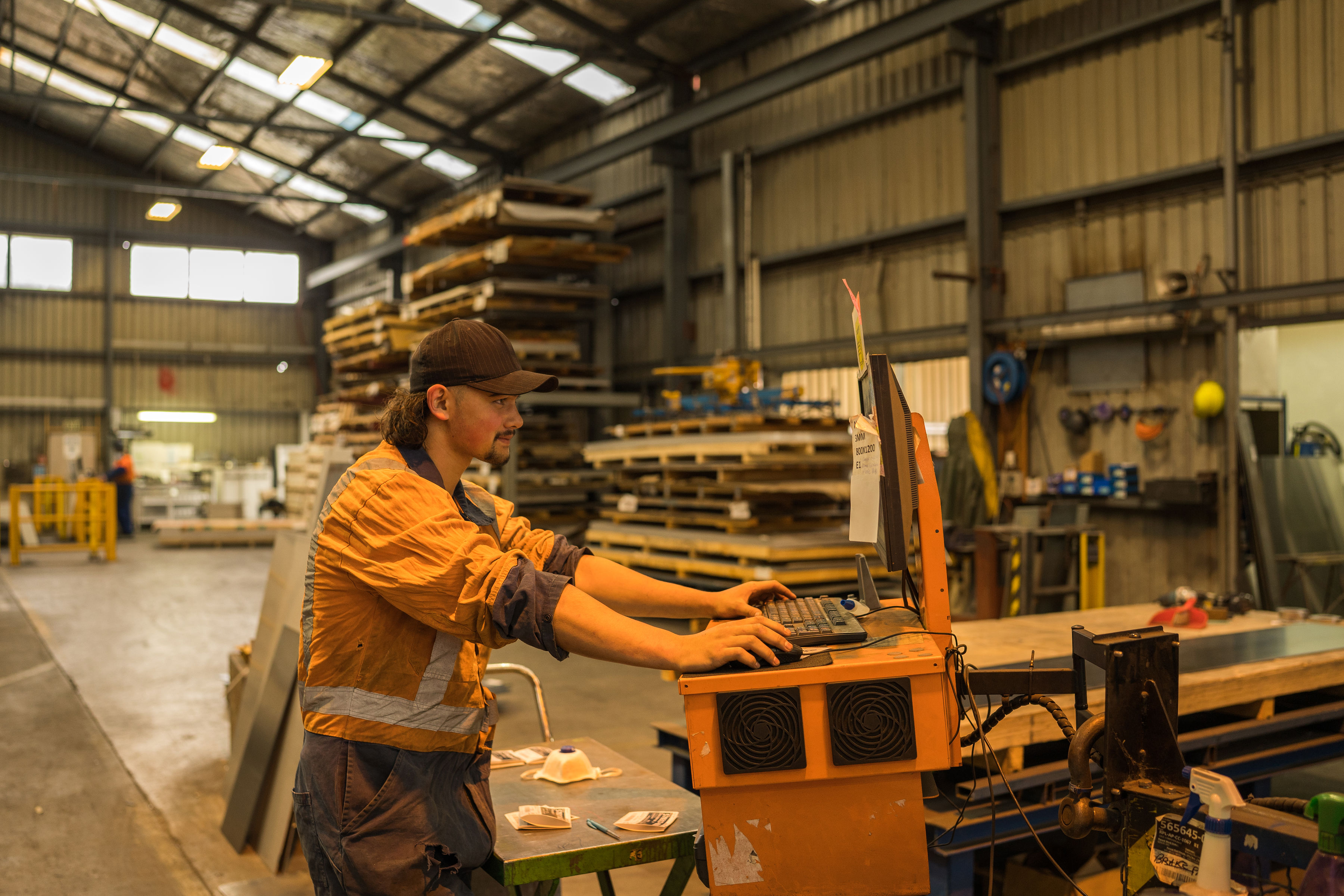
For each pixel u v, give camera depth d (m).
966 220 9.27
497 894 2.09
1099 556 7.79
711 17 11.14
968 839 2.63
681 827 2.00
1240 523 7.45
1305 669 3.30
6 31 15.16
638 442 9.38
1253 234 7.48
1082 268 8.54
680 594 1.91
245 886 3.51
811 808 1.56
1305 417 10.80
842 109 10.62
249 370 21.34
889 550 1.66
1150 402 8.08
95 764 4.93
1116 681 1.77
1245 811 1.65
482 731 1.81
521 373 1.77
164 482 19.84
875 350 10.34
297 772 1.73
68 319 19.64
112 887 3.52
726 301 11.59
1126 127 8.18
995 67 9.03
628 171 13.57
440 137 15.41
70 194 19.58
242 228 21.03
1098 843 3.27
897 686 1.55
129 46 14.66
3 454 19.17
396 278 18.67
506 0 11.52
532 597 1.52
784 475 8.28
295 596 3.91
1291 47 7.22
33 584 11.55
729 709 1.54
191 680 6.77
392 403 1.79
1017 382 8.63
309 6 11.00
